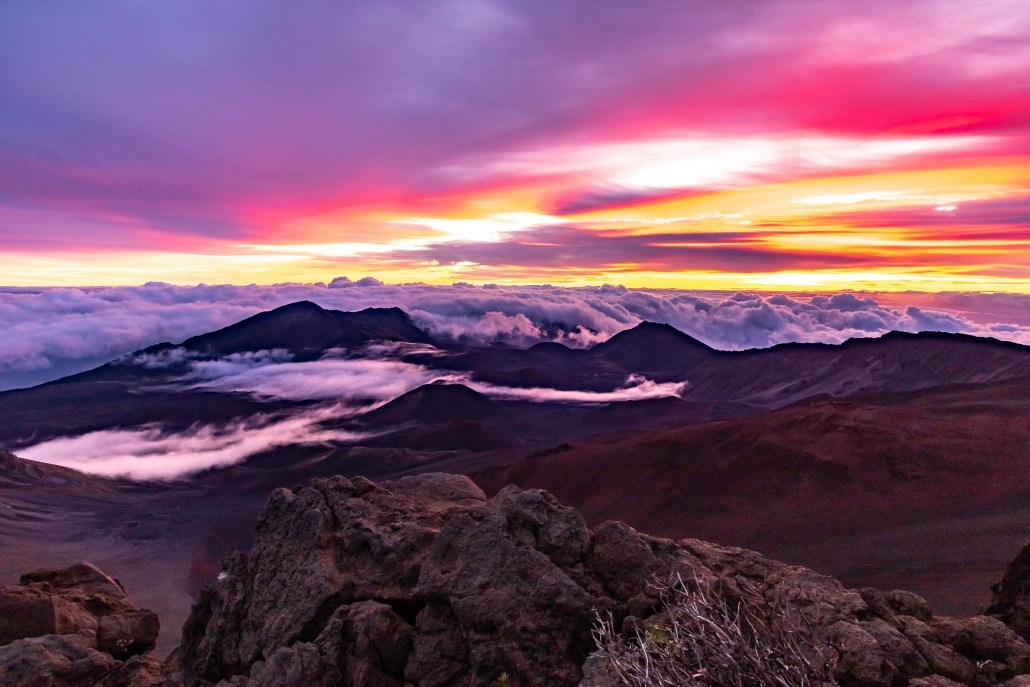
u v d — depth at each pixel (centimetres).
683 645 656
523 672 866
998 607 1312
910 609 886
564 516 1020
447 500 1189
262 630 1010
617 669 704
